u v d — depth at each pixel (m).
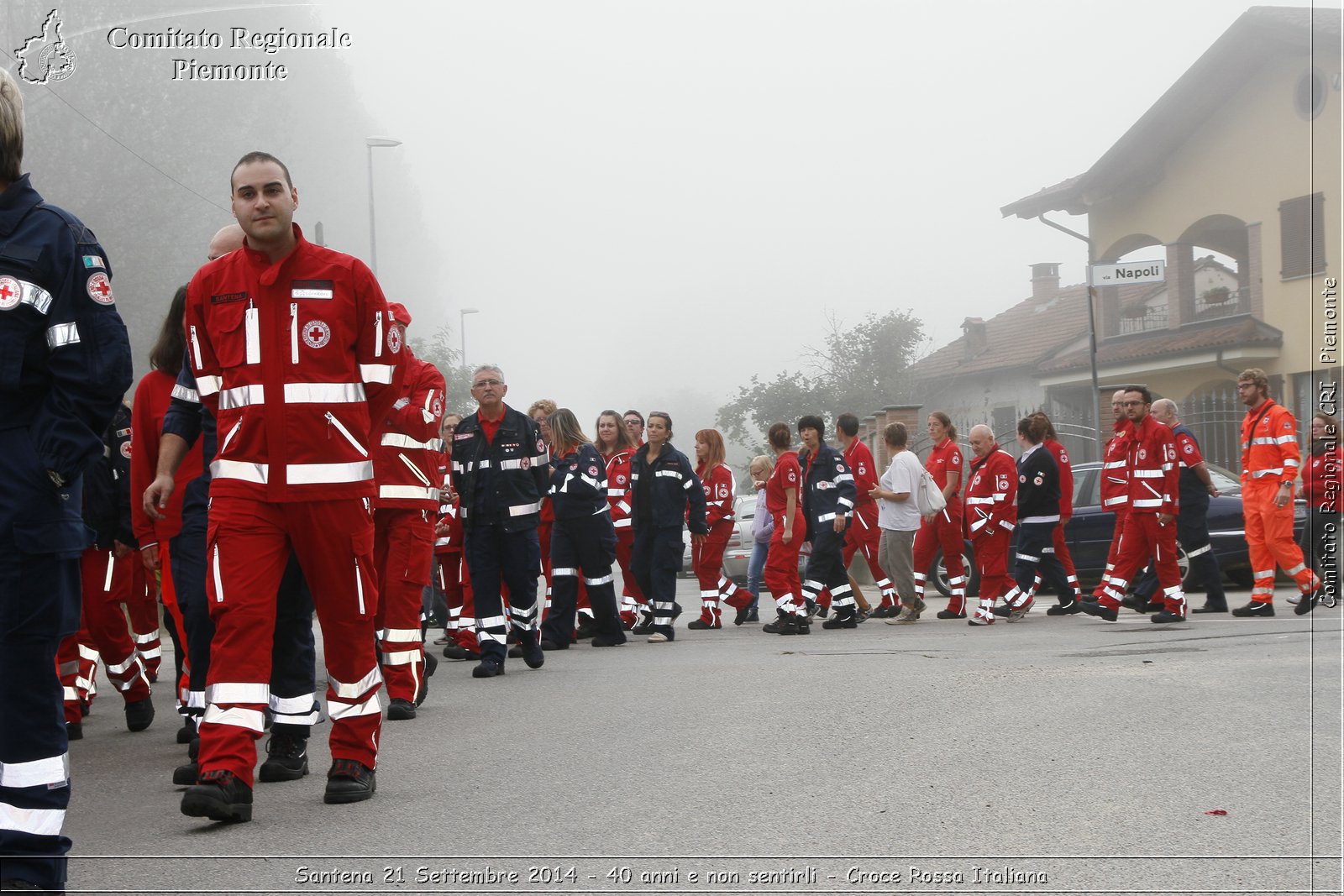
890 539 13.62
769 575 12.86
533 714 7.55
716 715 7.23
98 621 7.67
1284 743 5.93
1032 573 13.47
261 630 5.04
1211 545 15.94
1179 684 7.66
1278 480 12.33
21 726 3.91
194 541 6.30
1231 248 30.34
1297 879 3.97
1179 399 29.52
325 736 7.24
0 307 3.90
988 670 8.62
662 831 4.68
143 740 7.50
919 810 4.91
